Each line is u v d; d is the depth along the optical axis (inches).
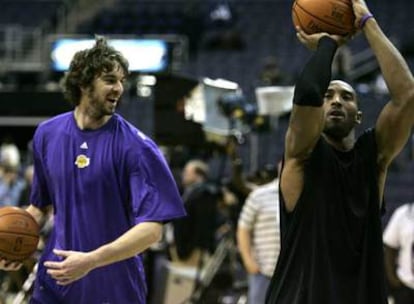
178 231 358.0
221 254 373.1
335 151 163.8
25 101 550.9
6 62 803.4
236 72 827.4
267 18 926.4
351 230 159.6
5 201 484.1
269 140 662.5
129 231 180.1
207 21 909.2
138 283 189.3
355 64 812.0
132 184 185.2
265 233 297.6
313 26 166.1
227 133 352.8
